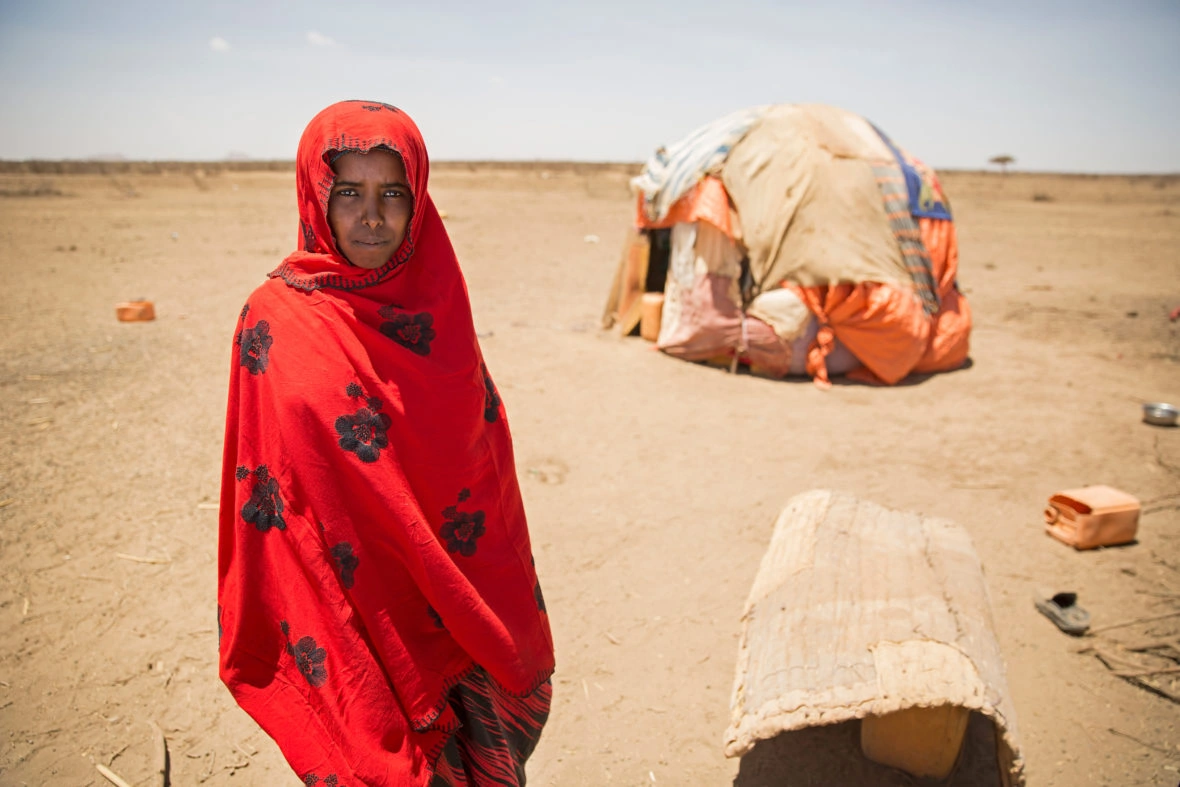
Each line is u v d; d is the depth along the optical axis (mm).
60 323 9758
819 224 7766
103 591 4043
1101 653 3801
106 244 17938
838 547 3408
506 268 15055
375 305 1743
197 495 5117
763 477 5691
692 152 8297
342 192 1676
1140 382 8305
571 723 3277
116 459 5629
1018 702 3475
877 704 2551
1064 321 11352
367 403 1707
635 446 6203
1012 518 5176
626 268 9477
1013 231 24797
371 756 1708
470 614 1821
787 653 2811
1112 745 3232
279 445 1675
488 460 1952
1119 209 35812
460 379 1814
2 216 23969
